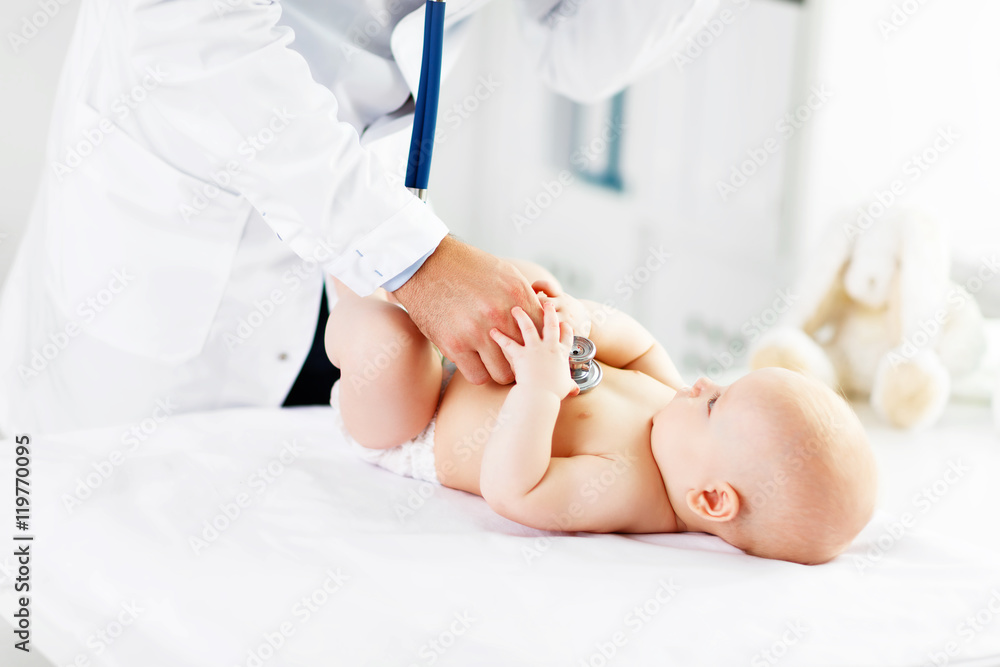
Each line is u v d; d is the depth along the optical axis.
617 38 1.58
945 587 0.92
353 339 1.13
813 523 0.99
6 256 1.90
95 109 1.19
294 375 1.45
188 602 0.83
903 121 2.58
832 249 2.12
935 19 2.50
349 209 1.01
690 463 1.07
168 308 1.29
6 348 1.53
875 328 2.09
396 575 0.88
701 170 3.02
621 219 3.26
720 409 1.07
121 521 0.97
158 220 1.23
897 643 0.80
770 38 2.78
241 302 1.36
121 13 1.09
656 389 1.21
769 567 0.96
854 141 2.66
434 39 1.09
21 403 1.51
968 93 2.49
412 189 1.13
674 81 3.05
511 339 1.00
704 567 0.94
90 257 1.26
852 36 2.62
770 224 2.85
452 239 1.06
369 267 1.03
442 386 1.22
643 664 0.75
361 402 1.13
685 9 1.50
